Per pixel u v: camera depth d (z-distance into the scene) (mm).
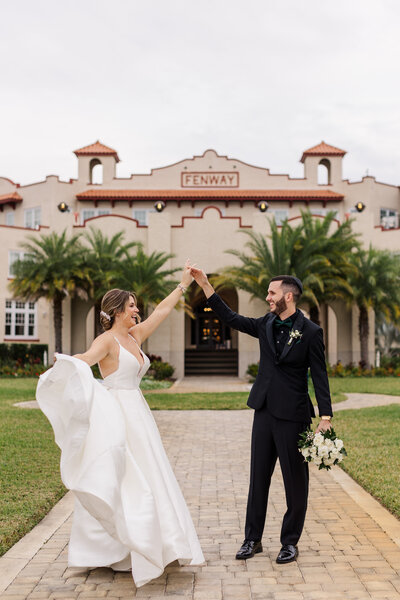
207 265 26453
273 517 5098
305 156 36750
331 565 3895
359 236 25516
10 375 24734
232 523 4941
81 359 3635
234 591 3473
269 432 4023
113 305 3951
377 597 3373
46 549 4230
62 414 3604
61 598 3383
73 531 3771
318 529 4715
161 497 3672
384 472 6574
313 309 24406
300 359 3951
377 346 30266
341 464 7102
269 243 26000
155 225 26375
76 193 35531
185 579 3668
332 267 23141
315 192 35656
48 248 24766
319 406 3918
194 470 7113
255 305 25891
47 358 27703
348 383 20594
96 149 36219
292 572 3773
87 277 23969
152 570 3443
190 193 35125
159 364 23984
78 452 3422
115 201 35188
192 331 34562
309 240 23016
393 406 13141
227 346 33875
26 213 35875
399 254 28047
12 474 6441
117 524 3367
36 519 4875
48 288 24828
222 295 34438
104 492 3336
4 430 9578
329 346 27031
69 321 27094
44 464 7004
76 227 27391
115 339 3912
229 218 26578
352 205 35812
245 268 23906
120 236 26344
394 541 4387
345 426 10094
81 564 3656
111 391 3867
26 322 30297
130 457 3676
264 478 4078
